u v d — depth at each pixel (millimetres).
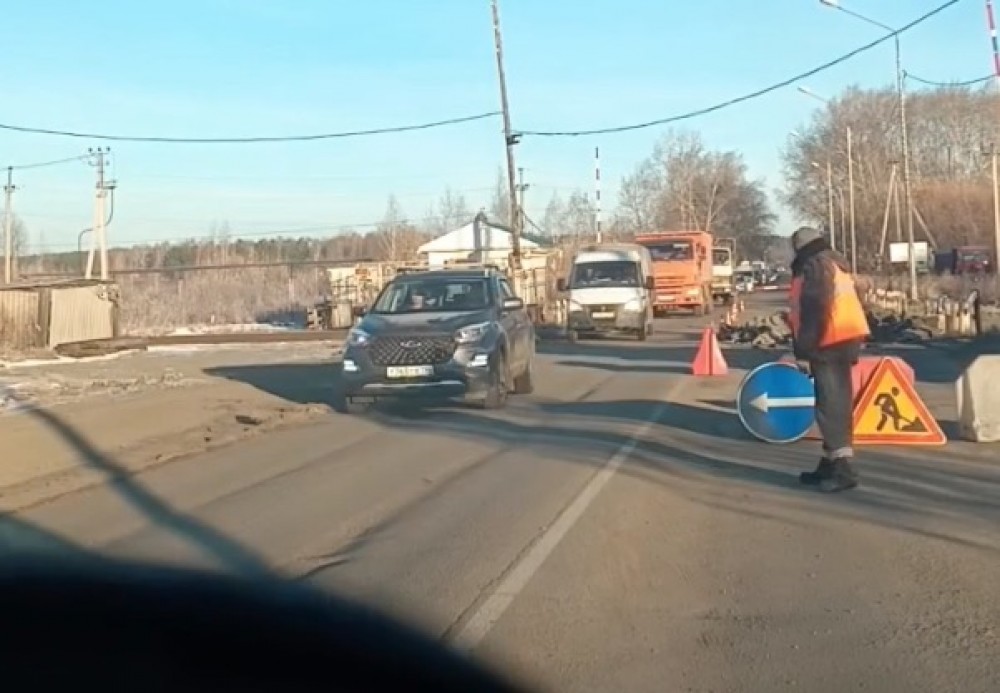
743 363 25031
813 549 8445
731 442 13539
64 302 38625
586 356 28438
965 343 29016
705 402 17641
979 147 84562
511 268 43594
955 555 8156
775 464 11977
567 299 35625
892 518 9359
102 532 9609
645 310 34938
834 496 10297
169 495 11312
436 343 16906
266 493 11203
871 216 82938
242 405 19062
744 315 45406
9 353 34781
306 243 110750
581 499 10375
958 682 5723
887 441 12891
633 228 99938
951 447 12805
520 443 13930
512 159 44094
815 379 10570
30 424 16812
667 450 13039
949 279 57156
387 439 14719
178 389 21891
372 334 17141
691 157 101750
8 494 11516
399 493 10953
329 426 16266
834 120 88062
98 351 35750
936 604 7031
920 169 85312
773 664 6023
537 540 8859
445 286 18562
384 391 16953
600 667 6020
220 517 10086
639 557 8320
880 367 12938
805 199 93000
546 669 6004
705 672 5926
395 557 8430
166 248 107062
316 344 37844
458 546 8719
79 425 16688
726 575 7797
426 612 7020
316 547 8820
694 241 47688
